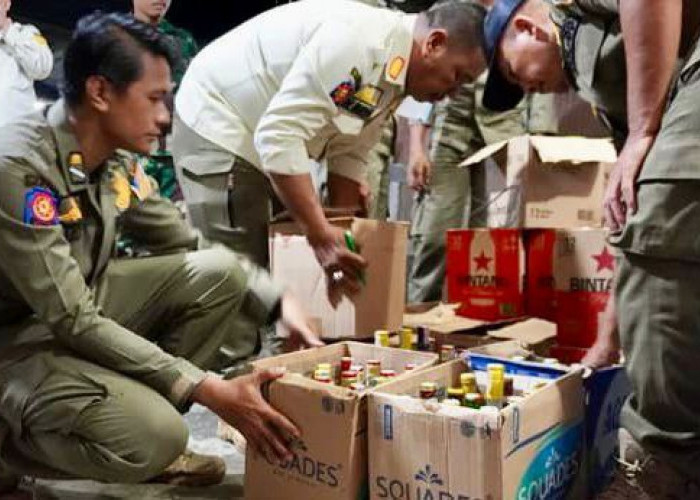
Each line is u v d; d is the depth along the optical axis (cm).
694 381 138
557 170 274
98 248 172
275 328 227
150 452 155
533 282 272
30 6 451
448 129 338
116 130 158
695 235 132
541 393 143
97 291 181
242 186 226
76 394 152
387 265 212
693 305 135
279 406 155
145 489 184
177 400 157
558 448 150
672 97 139
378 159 346
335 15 203
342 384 172
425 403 139
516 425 135
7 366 157
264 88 218
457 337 218
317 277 209
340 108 202
